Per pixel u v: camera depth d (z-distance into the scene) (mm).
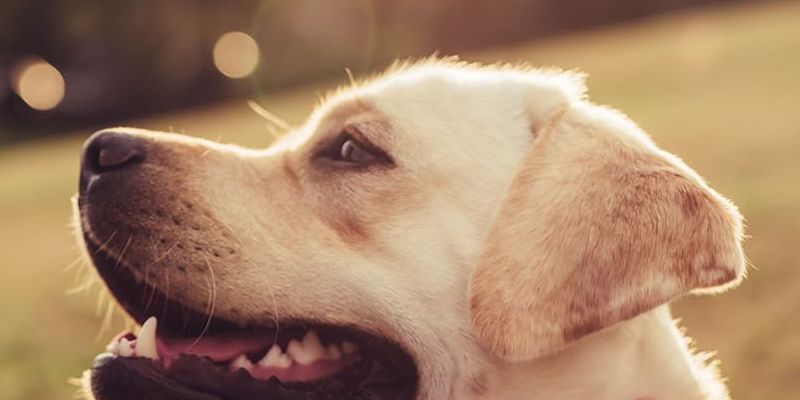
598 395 912
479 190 932
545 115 950
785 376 1306
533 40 9156
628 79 4281
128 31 8094
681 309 1542
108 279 943
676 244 888
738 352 1360
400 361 928
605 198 895
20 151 6699
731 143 2660
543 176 904
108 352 908
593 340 910
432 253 924
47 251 2475
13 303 1933
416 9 8305
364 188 941
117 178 932
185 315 943
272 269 929
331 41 7895
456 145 939
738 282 897
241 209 939
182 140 957
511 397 915
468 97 955
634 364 918
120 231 928
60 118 7984
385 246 930
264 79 7953
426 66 1030
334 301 928
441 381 920
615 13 9516
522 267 892
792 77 3744
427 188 933
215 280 926
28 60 8188
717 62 4398
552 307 885
